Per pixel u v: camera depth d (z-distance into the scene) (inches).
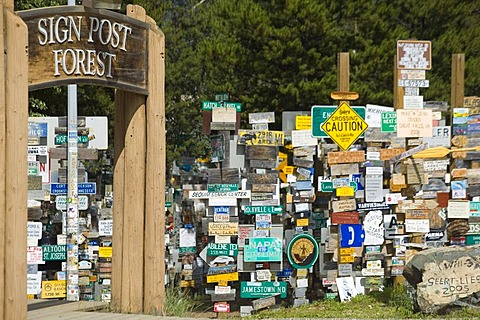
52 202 679.7
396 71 597.6
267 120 604.4
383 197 605.6
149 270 428.8
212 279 584.1
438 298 460.4
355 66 1209.4
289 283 599.2
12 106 350.9
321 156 629.3
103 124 671.1
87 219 676.1
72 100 636.7
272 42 1192.8
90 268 652.1
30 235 618.8
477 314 453.1
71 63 390.6
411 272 473.1
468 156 609.3
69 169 637.3
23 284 357.1
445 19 1298.0
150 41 428.5
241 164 601.9
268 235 595.2
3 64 346.3
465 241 594.6
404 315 470.6
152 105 430.0
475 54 1290.6
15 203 352.8
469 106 617.9
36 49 378.3
